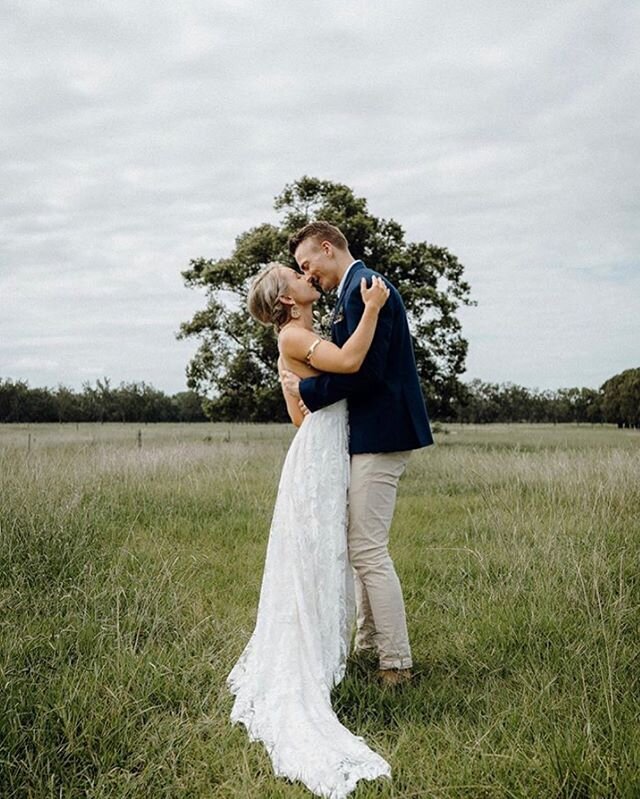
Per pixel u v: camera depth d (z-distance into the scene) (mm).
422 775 2482
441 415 25141
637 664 3240
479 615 4051
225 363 24391
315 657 3072
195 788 2438
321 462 3266
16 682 2936
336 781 2445
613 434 39375
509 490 8297
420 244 24609
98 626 3709
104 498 7422
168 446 15219
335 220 22484
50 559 4902
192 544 6012
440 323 23859
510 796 2318
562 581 4406
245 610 4285
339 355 3148
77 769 2516
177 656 3404
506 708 2922
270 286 3400
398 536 6496
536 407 81688
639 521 5867
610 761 2387
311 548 3197
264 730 2865
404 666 3289
